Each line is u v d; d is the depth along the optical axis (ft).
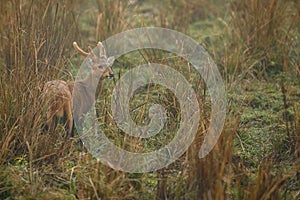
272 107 57.72
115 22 70.95
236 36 68.49
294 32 68.13
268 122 54.60
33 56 53.98
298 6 68.95
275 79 63.93
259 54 66.03
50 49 58.18
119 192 40.91
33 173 42.65
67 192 42.04
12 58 55.62
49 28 60.70
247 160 47.98
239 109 54.19
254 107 58.70
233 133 42.01
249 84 62.39
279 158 47.78
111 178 41.45
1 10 61.67
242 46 66.64
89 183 41.32
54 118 47.75
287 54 65.05
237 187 40.98
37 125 46.50
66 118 48.39
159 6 83.61
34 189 41.47
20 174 42.91
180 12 79.71
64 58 57.00
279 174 42.52
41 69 53.78
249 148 49.90
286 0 67.67
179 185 41.16
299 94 60.29
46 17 61.67
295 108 54.19
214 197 39.22
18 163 44.24
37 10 62.03
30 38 55.98
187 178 41.16
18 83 48.42
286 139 50.14
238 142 50.24
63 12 63.10
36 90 47.75
